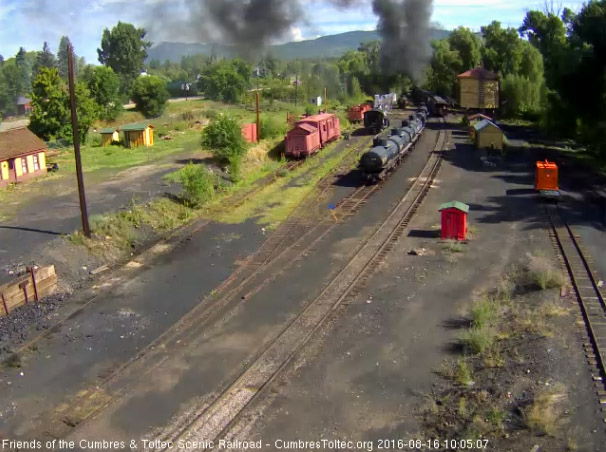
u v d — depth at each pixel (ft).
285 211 94.32
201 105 245.04
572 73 137.39
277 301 60.54
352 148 149.69
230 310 59.00
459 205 77.10
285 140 134.00
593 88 133.08
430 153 140.87
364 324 54.54
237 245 79.10
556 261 67.56
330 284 63.62
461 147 148.05
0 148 106.73
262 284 65.16
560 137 160.76
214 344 52.24
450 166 125.59
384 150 112.06
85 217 75.77
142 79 222.48
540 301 56.49
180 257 75.36
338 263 70.44
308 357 48.96
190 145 151.74
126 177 112.68
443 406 41.50
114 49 274.16
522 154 139.23
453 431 38.50
